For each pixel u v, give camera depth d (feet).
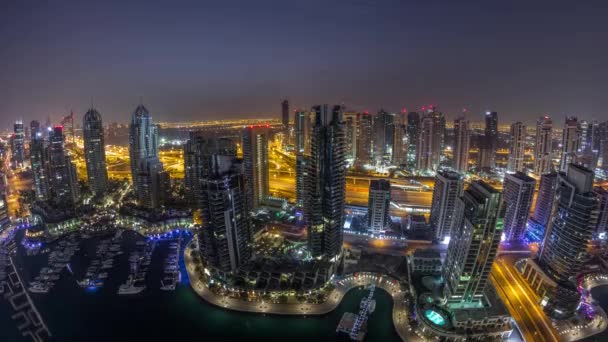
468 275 613.93
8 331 467.11
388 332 639.76
